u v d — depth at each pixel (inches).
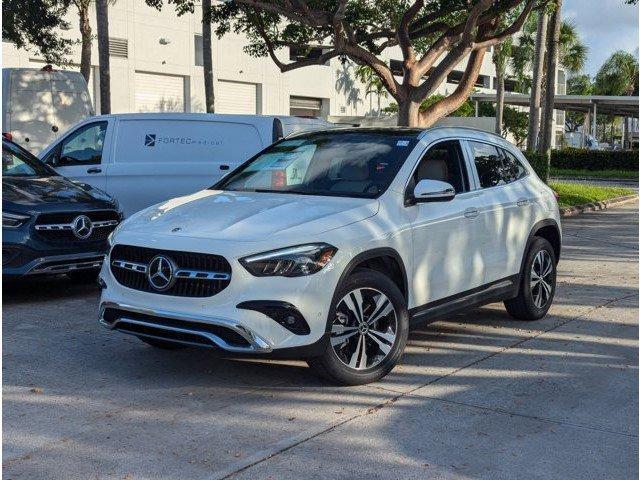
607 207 858.8
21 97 668.1
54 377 213.2
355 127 260.5
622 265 434.6
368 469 154.4
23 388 203.5
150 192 415.8
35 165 350.0
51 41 920.3
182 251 192.1
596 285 367.9
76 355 234.8
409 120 697.6
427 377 216.4
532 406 193.8
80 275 350.0
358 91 1892.2
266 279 186.1
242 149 421.1
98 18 822.5
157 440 168.6
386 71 689.0
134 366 224.1
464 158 252.8
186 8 803.4
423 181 220.2
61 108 689.6
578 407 193.8
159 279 194.4
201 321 186.4
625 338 264.1
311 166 239.3
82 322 277.7
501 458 161.2
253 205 215.5
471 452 163.9
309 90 1728.6
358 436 171.8
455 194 242.7
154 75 1396.4
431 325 279.3
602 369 227.0
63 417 182.4
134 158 417.7
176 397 197.2
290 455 160.9
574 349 248.8
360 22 834.8
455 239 235.6
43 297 324.2
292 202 215.5
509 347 250.2
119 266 204.7
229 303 185.8
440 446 166.9
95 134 424.2
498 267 258.2
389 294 208.5
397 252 212.2
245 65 1555.1
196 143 421.7
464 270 240.5
